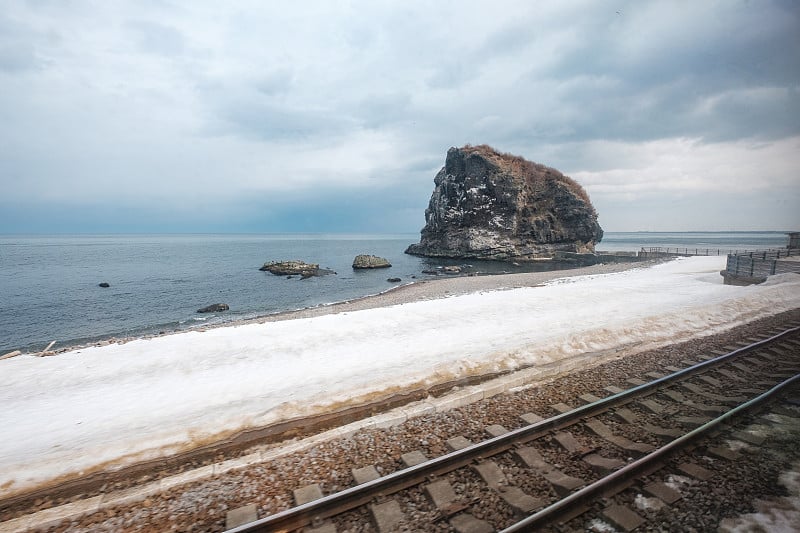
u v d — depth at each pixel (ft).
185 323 82.33
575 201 244.01
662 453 16.35
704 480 15.24
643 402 22.53
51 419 22.91
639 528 12.96
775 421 19.89
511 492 15.01
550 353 32.71
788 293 56.85
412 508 14.48
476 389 25.67
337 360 32.27
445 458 16.49
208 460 19.20
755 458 16.70
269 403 23.90
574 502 13.83
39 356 37.47
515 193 233.76
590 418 20.85
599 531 13.00
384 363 30.73
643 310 48.21
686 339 36.94
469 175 245.65
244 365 32.48
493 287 98.32
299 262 178.50
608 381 26.66
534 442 18.72
